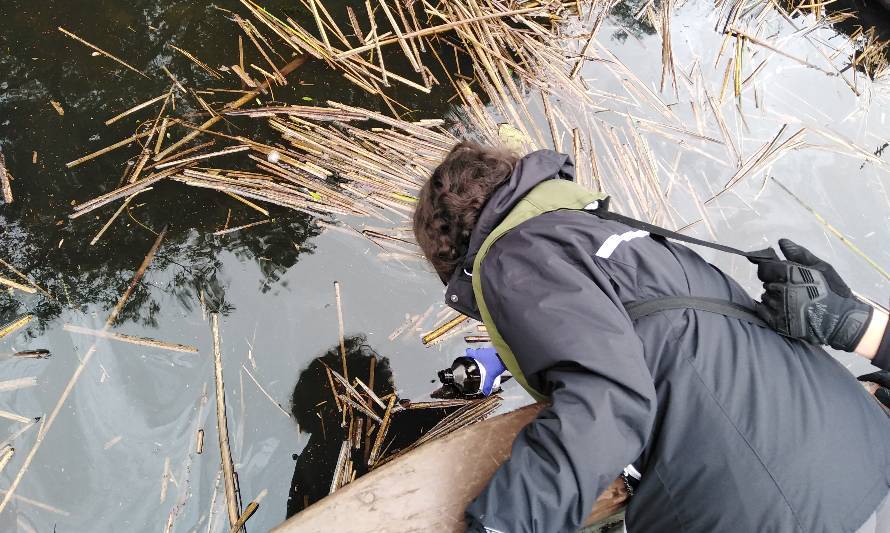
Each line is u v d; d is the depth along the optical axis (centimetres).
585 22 356
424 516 152
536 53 332
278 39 319
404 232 265
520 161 141
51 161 265
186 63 303
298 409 223
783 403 124
